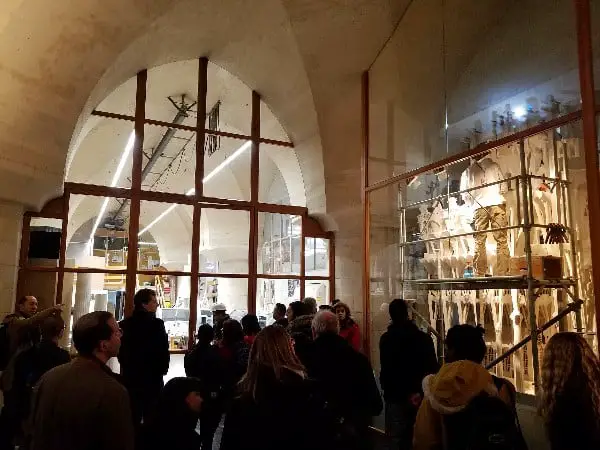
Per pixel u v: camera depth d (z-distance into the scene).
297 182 8.32
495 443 1.81
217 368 3.72
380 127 6.58
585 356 1.81
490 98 5.89
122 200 11.82
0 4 4.35
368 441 2.72
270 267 10.40
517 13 5.76
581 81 3.64
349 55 6.68
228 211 10.59
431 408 2.11
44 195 5.94
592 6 4.20
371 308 6.30
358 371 2.75
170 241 13.84
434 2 6.35
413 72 6.68
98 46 5.46
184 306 11.38
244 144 8.85
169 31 6.34
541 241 4.60
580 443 1.69
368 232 6.24
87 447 1.81
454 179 6.07
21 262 5.99
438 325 5.81
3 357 3.68
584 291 4.51
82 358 1.96
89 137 8.38
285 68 7.09
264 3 6.27
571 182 4.63
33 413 1.94
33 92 5.16
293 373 1.95
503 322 5.12
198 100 7.36
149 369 3.86
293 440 1.87
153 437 2.00
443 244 5.43
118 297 9.45
